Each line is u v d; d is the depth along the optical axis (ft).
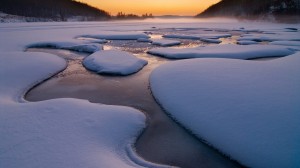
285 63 40.06
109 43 88.17
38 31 119.55
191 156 19.80
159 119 26.16
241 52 60.08
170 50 65.00
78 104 26.55
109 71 43.91
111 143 20.47
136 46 80.28
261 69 37.14
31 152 17.62
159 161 19.19
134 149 20.61
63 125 21.83
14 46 69.00
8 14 261.24
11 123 21.89
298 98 25.26
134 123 24.00
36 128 21.13
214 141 21.52
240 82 31.55
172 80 35.60
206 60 46.24
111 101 31.24
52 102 26.91
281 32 131.03
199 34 122.93
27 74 40.22
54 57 53.42
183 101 28.66
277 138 19.86
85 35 104.99
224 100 26.89
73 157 17.26
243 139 20.71
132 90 35.37
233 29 161.89
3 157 16.98
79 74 44.19
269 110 23.47
